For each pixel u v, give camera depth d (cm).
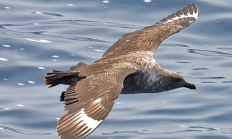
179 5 1947
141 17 1911
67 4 1983
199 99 1631
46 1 2002
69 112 1020
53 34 1847
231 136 1507
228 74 1723
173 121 1555
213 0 1994
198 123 1553
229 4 1977
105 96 1035
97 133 1519
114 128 1535
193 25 1912
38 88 1645
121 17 1919
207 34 1881
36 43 1798
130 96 1650
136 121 1554
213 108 1600
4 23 1889
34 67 1706
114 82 1064
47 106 1585
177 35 1883
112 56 1255
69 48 1786
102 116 1010
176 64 1756
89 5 1972
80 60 1739
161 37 1324
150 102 1625
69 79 1140
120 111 1589
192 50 1817
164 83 1262
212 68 1745
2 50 1766
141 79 1226
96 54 1766
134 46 1288
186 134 1508
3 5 1969
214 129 1534
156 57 1783
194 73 1722
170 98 1642
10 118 1553
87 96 1043
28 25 1884
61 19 1916
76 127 998
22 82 1659
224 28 1894
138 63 1216
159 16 1906
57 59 1742
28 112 1566
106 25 1886
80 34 1853
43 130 1523
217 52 1812
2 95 1614
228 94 1644
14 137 1498
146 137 1495
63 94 1118
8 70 1691
